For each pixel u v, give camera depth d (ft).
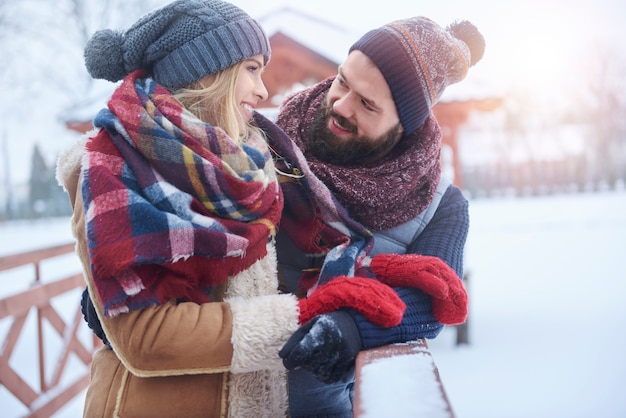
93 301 3.27
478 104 20.56
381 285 3.42
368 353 3.00
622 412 11.88
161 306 3.24
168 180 3.43
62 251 12.19
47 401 10.90
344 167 4.42
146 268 3.18
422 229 4.51
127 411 3.38
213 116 3.89
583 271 29.40
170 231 3.12
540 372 14.56
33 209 86.63
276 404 3.61
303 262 4.21
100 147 3.39
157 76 3.91
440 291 3.59
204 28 3.80
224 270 3.44
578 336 17.71
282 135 4.26
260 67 4.10
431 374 2.60
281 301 3.37
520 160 94.53
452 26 4.89
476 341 17.67
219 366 3.25
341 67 4.31
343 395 4.04
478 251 38.27
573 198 83.15
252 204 3.55
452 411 2.20
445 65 4.35
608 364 14.93
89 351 13.61
